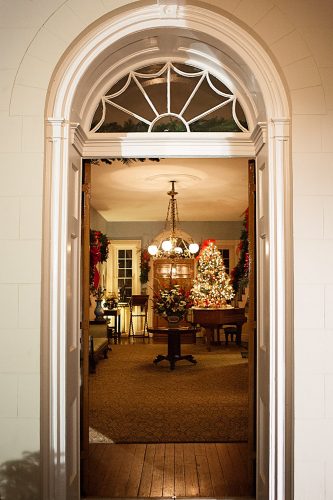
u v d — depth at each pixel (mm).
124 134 3467
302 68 3029
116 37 3117
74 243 3342
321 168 2965
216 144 3465
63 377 2945
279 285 2979
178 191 9883
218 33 3113
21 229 2965
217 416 5676
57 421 2918
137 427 5297
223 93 3551
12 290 2945
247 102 3475
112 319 13539
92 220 11906
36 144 3006
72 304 3242
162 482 3910
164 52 3453
